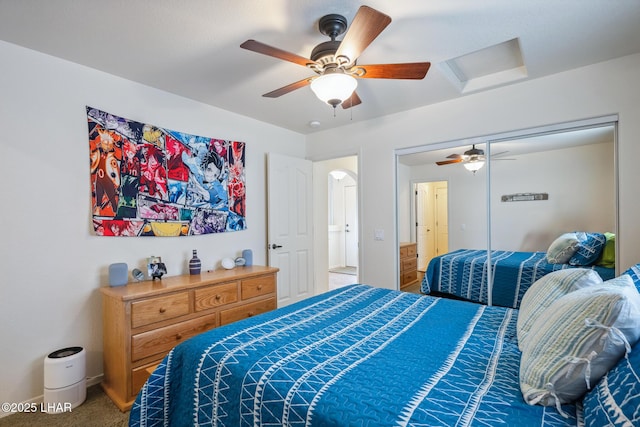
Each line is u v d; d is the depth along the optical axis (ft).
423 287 11.09
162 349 7.42
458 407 3.07
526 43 6.91
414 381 3.58
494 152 9.62
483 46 6.96
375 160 11.94
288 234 12.76
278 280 12.32
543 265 8.95
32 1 5.35
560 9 5.75
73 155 7.55
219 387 4.03
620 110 7.62
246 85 8.89
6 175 6.66
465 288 10.30
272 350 4.42
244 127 11.60
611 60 7.73
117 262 8.25
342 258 24.59
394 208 11.51
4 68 6.64
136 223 8.55
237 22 5.98
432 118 10.58
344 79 5.75
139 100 8.72
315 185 15.53
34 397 6.91
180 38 6.55
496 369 3.88
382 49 6.99
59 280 7.32
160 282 8.26
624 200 7.57
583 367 3.03
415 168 11.23
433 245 10.91
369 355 4.27
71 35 6.43
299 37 6.48
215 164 10.51
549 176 8.79
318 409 3.17
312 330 5.22
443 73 8.30
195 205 9.92
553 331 3.51
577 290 4.09
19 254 6.80
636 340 2.99
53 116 7.27
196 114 10.07
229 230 10.91
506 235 9.53
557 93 8.44
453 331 5.16
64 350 7.07
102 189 7.95
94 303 7.83
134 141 8.55
